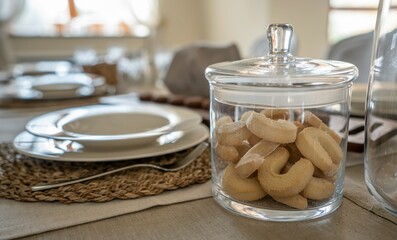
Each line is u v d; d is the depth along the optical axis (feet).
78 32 7.93
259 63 1.27
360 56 3.84
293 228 1.10
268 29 1.27
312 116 1.20
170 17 9.45
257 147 1.16
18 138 1.77
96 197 1.28
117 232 1.11
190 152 1.68
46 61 7.47
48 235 1.10
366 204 1.23
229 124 1.22
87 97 3.22
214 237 1.07
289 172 1.11
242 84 1.16
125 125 1.89
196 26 9.95
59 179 1.43
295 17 7.50
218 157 1.25
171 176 1.43
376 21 1.21
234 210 1.19
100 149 1.58
